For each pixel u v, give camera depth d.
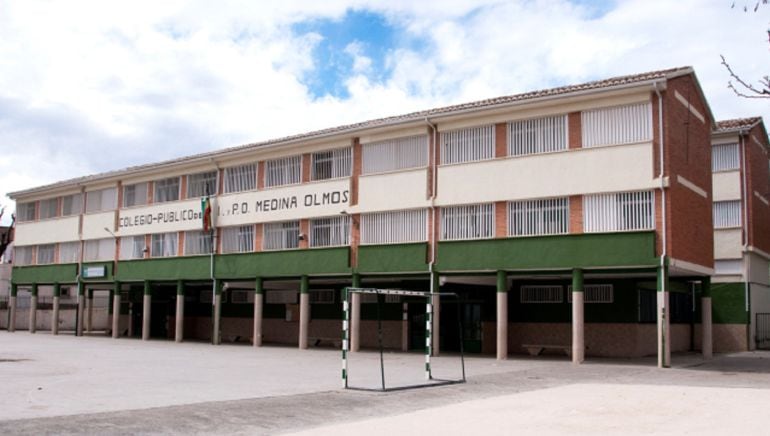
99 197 50.16
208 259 42.50
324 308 43.47
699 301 38.44
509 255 30.44
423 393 18.66
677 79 29.09
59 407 14.95
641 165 27.84
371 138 35.44
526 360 30.61
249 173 41.12
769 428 12.56
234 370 24.86
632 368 26.61
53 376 21.78
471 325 37.25
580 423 13.34
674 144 28.28
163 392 18.00
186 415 14.29
